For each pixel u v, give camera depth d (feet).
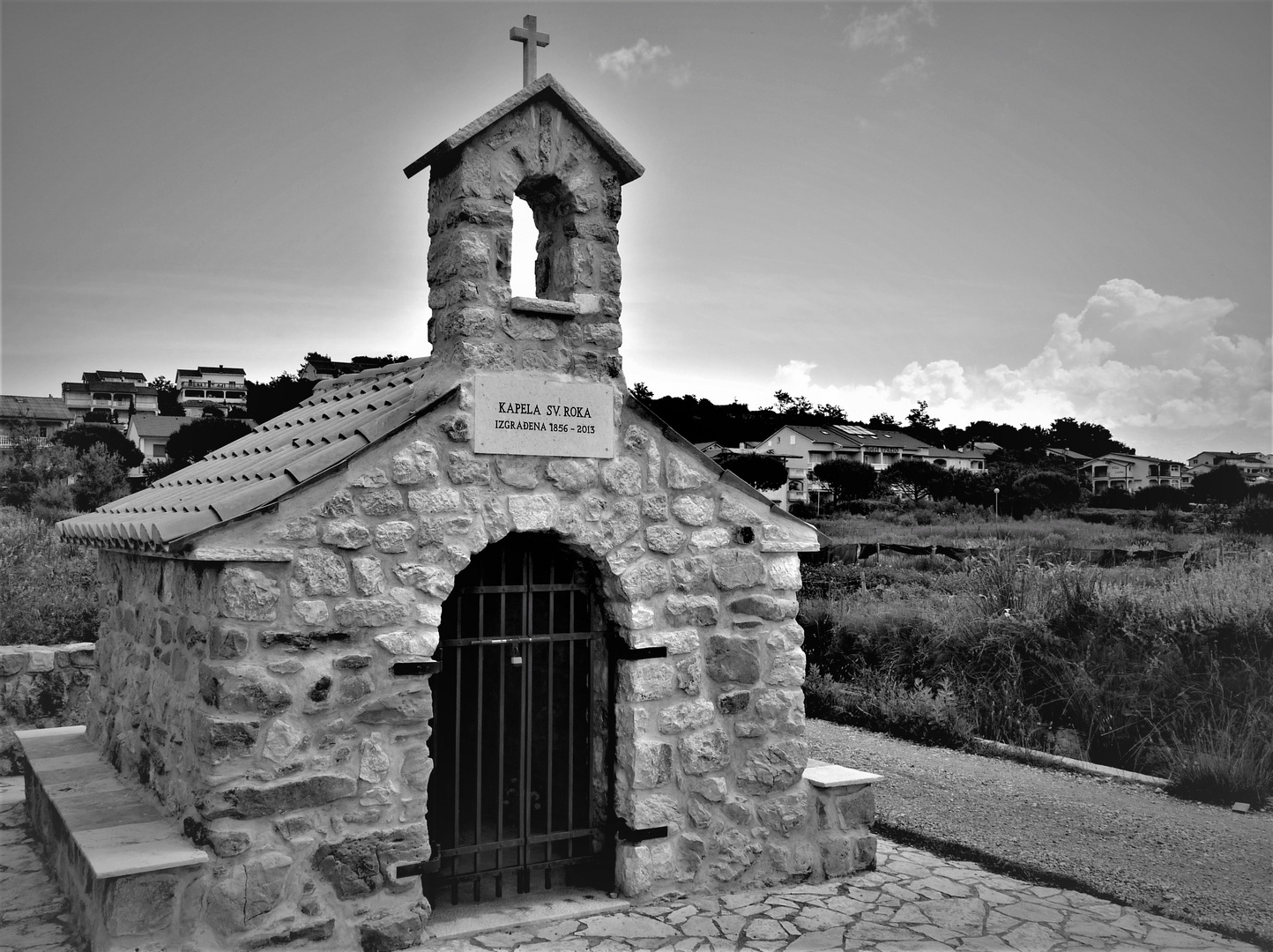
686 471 21.68
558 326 20.53
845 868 22.89
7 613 39.04
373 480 18.28
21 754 30.42
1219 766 28.94
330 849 17.42
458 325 19.58
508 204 20.11
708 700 21.65
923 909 20.70
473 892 20.52
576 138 20.97
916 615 44.50
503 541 20.63
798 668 22.63
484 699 20.42
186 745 18.15
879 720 38.47
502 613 20.52
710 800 21.40
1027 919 20.22
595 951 18.15
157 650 20.68
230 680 16.71
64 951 17.89
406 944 18.04
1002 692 37.40
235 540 17.03
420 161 20.40
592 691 21.42
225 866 16.55
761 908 20.54
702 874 21.27
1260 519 76.79
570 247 20.97
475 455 19.38
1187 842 24.81
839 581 57.72
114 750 23.98
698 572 21.67
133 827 18.26
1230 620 34.65
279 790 16.99
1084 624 38.40
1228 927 19.53
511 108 19.92
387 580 18.29
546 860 20.75
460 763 20.16
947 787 29.99
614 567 20.63
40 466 71.15
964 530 93.25
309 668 17.46
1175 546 66.64
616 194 21.36
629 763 20.71
